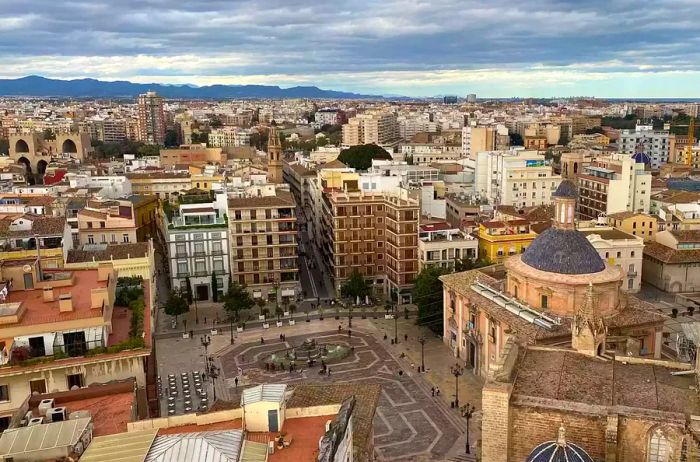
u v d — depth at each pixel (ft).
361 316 467.52
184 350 407.23
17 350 198.29
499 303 334.65
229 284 489.67
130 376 206.39
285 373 366.02
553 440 171.63
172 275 501.97
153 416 228.02
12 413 196.85
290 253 510.17
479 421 295.48
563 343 291.79
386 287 525.75
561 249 312.91
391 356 387.75
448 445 282.36
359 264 527.40
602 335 219.61
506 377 187.93
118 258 405.39
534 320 303.68
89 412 171.83
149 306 256.93
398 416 309.83
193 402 328.29
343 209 517.96
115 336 220.84
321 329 440.45
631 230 561.02
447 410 314.96
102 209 508.53
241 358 391.86
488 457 184.55
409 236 490.49
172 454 138.10
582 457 157.48
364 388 217.77
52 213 504.02
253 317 469.57
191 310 488.02
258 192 560.61
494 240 489.67
